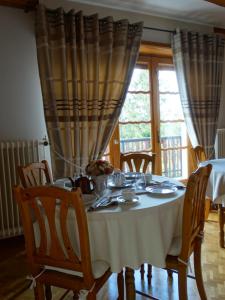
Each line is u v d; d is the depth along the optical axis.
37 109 3.29
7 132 3.14
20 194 1.56
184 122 4.52
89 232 1.64
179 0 3.49
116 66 3.42
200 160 3.45
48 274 1.64
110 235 1.62
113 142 4.08
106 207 1.69
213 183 2.81
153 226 1.67
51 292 2.10
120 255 1.64
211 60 4.20
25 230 1.62
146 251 1.69
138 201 1.78
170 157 4.67
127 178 2.39
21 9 3.12
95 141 3.38
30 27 3.18
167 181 2.27
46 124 3.13
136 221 1.64
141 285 2.29
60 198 1.46
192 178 1.58
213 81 4.28
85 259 1.50
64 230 1.50
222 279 2.34
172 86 4.56
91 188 1.99
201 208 1.92
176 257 1.74
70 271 1.61
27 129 3.25
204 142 4.29
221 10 3.84
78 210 1.44
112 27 3.33
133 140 4.27
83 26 3.19
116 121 3.52
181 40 3.97
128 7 3.64
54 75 3.12
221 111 4.68
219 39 4.25
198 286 1.96
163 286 2.27
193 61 4.07
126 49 3.48
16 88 3.16
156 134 4.45
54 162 3.18
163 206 1.71
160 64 4.41
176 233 1.90
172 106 4.60
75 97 3.19
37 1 3.07
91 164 2.04
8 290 2.26
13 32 3.10
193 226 1.76
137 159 2.89
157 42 3.94
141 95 4.28
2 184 3.02
